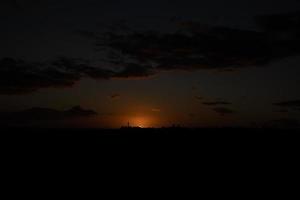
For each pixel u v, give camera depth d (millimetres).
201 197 16016
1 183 17969
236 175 20500
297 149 28422
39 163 23438
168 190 17078
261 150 28328
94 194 16344
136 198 15789
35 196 15711
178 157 26344
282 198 15789
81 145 30719
